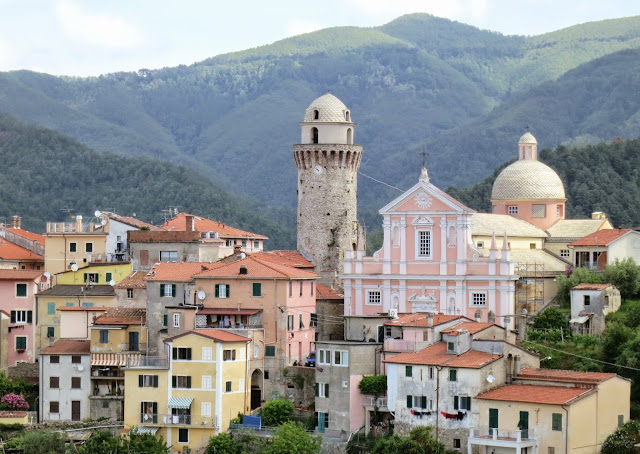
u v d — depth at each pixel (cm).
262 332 17462
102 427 17012
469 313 18525
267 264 18075
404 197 18988
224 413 16400
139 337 17762
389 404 15425
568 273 19562
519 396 14500
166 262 18862
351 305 19212
